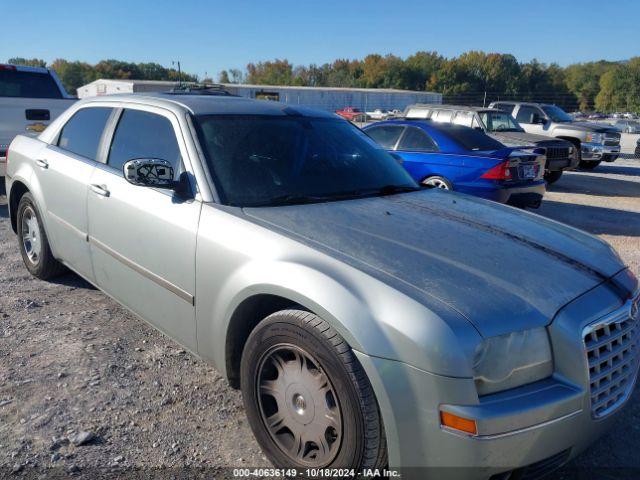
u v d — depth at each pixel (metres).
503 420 2.09
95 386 3.37
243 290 2.69
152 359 3.73
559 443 2.26
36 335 3.99
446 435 2.10
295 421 2.58
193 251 3.01
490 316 2.22
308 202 3.25
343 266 2.45
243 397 2.81
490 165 7.95
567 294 2.47
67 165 4.28
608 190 13.33
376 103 71.06
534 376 2.26
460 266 2.53
